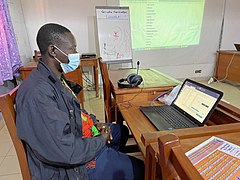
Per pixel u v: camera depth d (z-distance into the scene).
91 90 4.08
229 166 0.67
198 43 4.49
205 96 1.12
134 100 1.49
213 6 4.31
